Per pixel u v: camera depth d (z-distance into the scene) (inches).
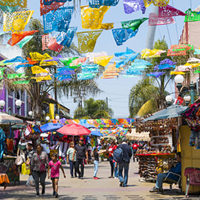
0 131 587.8
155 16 476.7
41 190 669.3
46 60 762.2
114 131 1961.1
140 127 832.3
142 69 818.2
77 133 981.2
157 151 781.9
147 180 807.7
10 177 737.0
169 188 661.9
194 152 568.7
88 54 676.1
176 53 681.0
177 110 621.9
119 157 708.7
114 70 838.5
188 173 547.8
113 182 807.7
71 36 540.1
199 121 499.5
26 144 779.4
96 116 3181.6
